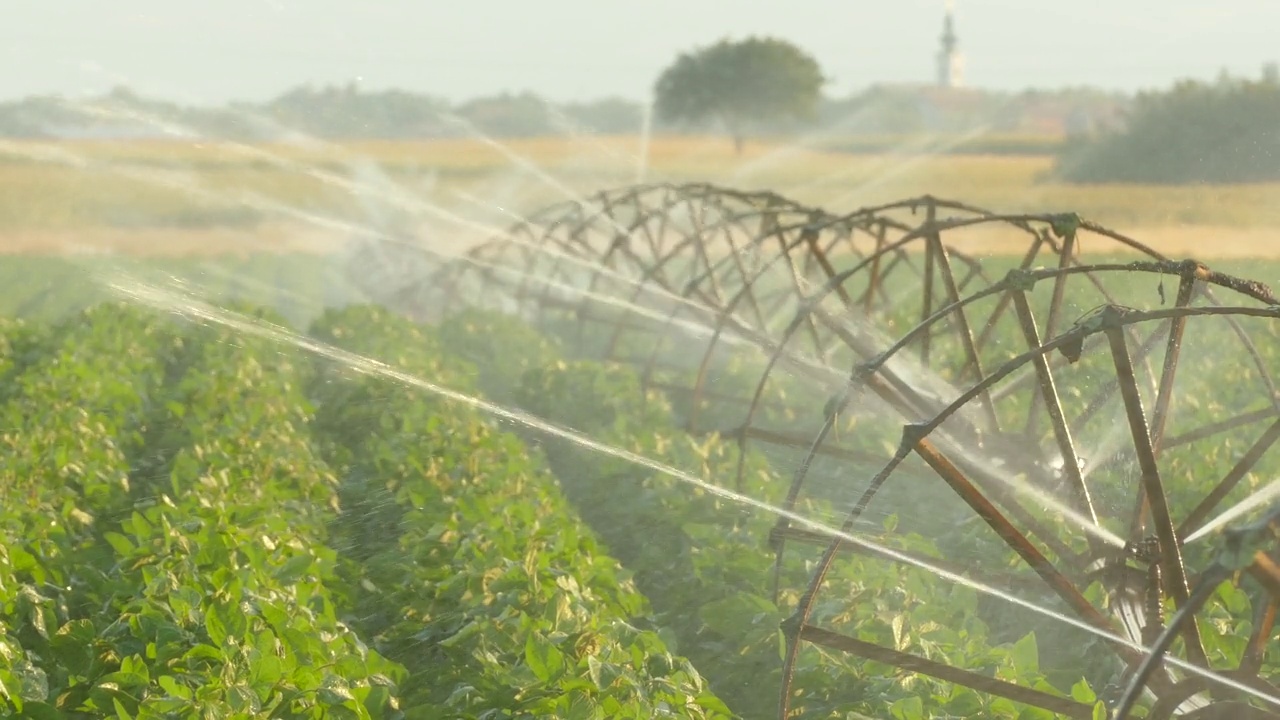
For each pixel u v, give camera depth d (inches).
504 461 1213.1
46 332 2037.4
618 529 1141.1
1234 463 1227.2
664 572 1011.3
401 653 785.6
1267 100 6387.8
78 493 1035.9
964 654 776.9
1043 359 783.7
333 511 1098.1
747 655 836.0
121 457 1176.8
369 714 639.8
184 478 1089.4
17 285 3321.9
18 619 685.9
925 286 1122.0
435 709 651.5
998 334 1993.1
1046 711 710.5
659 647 741.9
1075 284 2367.1
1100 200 6053.2
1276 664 778.2
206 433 1238.9
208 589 726.5
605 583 869.8
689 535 1053.2
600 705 635.5
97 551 879.1
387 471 1174.3
